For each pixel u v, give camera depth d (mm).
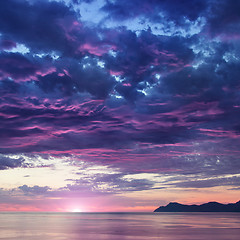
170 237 69062
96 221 160750
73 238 67188
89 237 69625
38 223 135750
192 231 86188
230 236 70562
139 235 73938
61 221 159625
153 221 158375
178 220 170125
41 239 65625
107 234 77250
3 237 70688
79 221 160375
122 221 160375
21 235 75000
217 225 116000
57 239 65438
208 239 64250
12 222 145750
